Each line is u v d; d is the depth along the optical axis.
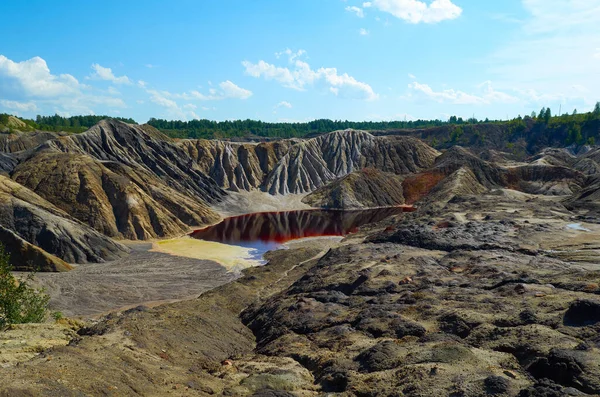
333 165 117.31
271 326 29.02
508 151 150.88
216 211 86.06
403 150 123.06
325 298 31.75
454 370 16.66
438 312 24.75
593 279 27.53
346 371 18.77
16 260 45.22
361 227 70.81
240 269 49.53
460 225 52.84
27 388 12.28
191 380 17.86
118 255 53.19
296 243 63.31
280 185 106.31
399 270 35.69
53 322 27.28
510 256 38.47
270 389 17.06
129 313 28.36
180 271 48.16
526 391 14.28
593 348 17.58
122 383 15.15
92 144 85.12
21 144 101.25
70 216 57.06
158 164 90.56
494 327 21.34
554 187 94.25
